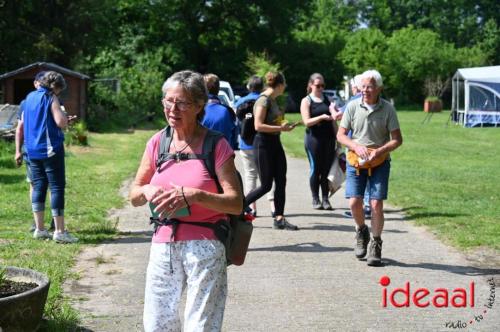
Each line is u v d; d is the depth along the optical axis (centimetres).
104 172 1636
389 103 782
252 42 6881
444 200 1249
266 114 960
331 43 7538
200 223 425
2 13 3203
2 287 529
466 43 9600
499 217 1070
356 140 787
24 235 907
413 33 7950
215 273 421
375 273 761
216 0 6581
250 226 451
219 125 873
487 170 1836
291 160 2048
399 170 1784
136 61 5888
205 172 427
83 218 1043
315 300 666
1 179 1420
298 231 980
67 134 2238
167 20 6291
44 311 584
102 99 3706
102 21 3509
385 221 1059
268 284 716
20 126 927
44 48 3177
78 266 776
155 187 422
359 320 613
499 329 596
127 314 620
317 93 1128
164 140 441
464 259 823
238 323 600
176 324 427
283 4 6725
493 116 4031
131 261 804
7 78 2822
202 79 433
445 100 7625
